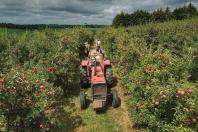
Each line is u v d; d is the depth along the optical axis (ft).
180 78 26.25
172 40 53.47
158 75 23.47
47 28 72.49
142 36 62.64
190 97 19.16
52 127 24.56
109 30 89.51
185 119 18.44
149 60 26.76
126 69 36.01
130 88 25.31
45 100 21.44
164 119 20.88
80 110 30.81
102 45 80.59
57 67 33.47
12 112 19.89
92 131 25.95
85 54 64.54
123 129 26.17
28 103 20.26
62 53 37.17
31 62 36.29
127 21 191.83
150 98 21.89
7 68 34.71
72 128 26.50
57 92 28.27
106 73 36.58
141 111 22.65
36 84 22.22
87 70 36.58
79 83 40.32
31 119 20.21
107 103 32.01
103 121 27.96
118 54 49.78
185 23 77.36
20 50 41.06
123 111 29.89
